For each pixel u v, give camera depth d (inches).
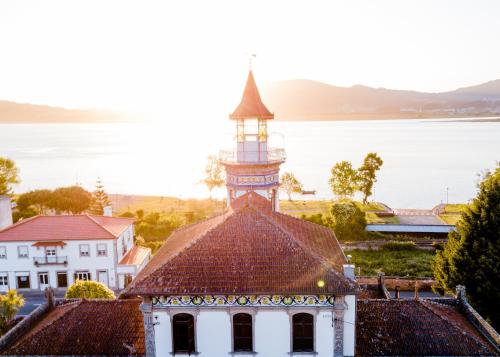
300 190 5521.7
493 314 1567.4
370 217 3806.6
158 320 1050.1
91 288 1546.5
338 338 1034.7
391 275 2423.7
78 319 1182.3
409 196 5807.1
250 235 1128.8
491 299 1550.2
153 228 3489.2
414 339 1094.4
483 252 1565.0
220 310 1035.9
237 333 1051.9
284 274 1036.5
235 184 1889.8
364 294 1508.4
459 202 5334.6
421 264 2605.8
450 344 1075.3
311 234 1298.0
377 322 1147.9
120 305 1230.9
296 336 1045.8
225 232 1139.9
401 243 2962.6
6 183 4532.5
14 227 2486.5
